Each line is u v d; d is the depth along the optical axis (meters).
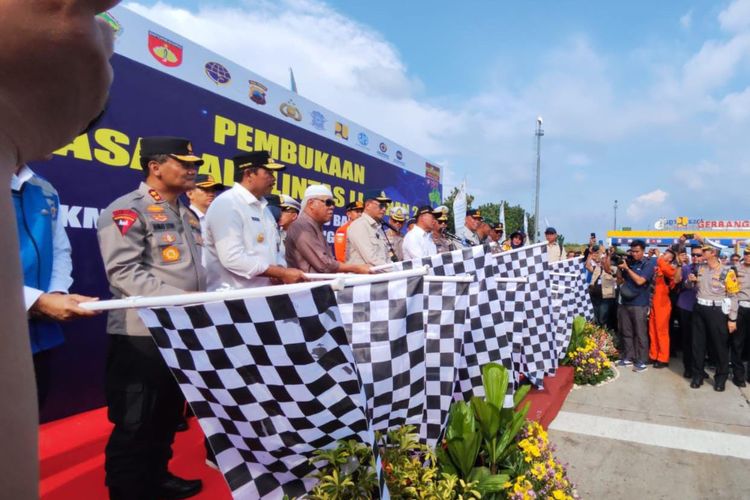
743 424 4.54
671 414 4.80
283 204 5.08
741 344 5.97
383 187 8.91
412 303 1.87
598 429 4.31
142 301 1.37
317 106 6.74
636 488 3.29
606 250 9.27
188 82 4.41
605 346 6.78
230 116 4.97
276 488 1.58
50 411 3.21
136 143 3.87
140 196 2.24
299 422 1.46
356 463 1.60
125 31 3.77
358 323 1.78
